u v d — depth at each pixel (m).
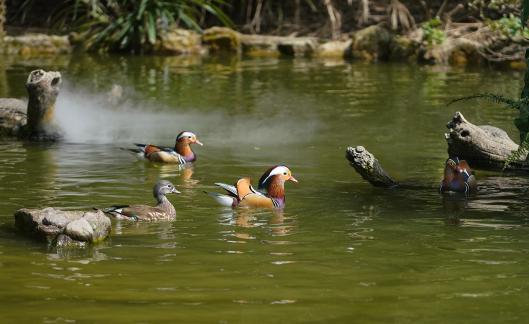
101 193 13.47
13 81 24.70
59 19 34.84
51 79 17.55
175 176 14.85
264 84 24.88
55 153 16.50
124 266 9.94
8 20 35.06
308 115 20.56
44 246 10.69
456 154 15.59
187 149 15.95
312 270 9.84
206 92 23.59
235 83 25.08
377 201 13.20
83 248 10.64
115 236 11.19
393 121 19.75
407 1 32.94
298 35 32.94
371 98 22.64
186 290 9.15
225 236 11.23
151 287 9.23
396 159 16.23
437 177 14.88
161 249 10.62
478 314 8.55
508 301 8.90
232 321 8.30
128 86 24.36
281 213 12.46
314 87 24.36
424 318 8.44
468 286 9.34
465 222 12.01
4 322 8.23
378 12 33.25
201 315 8.45
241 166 15.67
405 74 26.58
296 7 33.44
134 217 11.88
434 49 29.06
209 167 15.60
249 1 33.84
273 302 8.82
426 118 20.05
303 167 15.55
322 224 11.88
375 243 10.95
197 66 28.34
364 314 8.52
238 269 9.87
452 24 30.91
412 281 9.48
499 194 13.71
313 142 17.73
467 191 13.72
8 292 9.04
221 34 31.69
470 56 28.64
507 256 10.41
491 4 27.70
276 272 9.77
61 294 8.99
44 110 17.66
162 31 31.48
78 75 26.08
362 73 26.86
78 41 31.69
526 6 13.78
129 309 8.59
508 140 15.77
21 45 30.95
